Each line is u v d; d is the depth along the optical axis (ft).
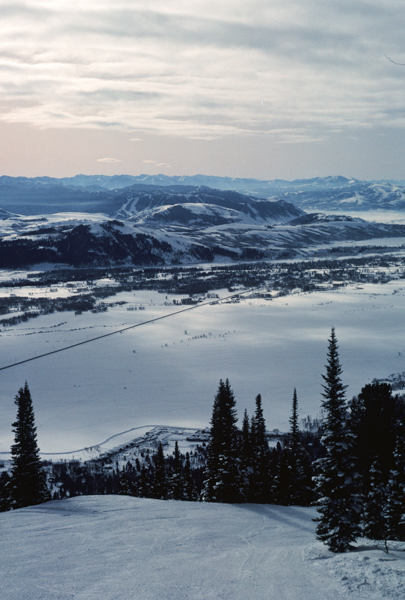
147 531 168.86
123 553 139.95
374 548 140.26
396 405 203.62
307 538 163.12
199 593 104.12
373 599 92.73
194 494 323.57
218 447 284.00
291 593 100.01
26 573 121.70
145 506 214.90
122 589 108.27
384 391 199.93
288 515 208.64
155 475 323.57
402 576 102.17
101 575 119.24
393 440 184.55
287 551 139.23
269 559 130.41
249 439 293.84
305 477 272.92
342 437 150.92
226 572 118.83
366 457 185.47
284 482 273.75
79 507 210.59
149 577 116.37
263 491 284.00
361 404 199.93
